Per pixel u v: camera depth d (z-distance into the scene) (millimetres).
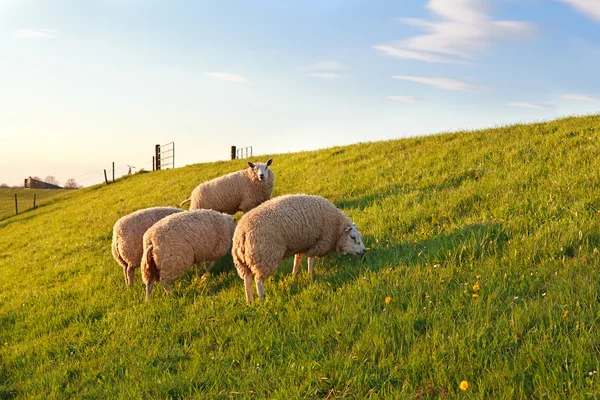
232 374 5238
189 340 6457
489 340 4648
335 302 6242
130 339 7004
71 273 12383
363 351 4953
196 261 8781
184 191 21078
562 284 5355
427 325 5207
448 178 11836
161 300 8219
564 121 14812
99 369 6207
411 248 7812
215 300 7730
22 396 6070
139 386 5430
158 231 8391
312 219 7570
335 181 14695
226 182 12562
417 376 4379
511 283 5812
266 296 7289
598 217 7285
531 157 11859
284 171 19047
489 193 9750
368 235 9180
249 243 7066
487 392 3877
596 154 10688
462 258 7082
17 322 9195
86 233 17484
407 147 16781
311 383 4652
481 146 13977
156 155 40219
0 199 50375
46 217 26766
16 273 14375
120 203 22625
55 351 7301
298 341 5551
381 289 6258
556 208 8008
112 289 9750
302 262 8867
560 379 3865
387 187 12516
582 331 4363
